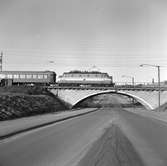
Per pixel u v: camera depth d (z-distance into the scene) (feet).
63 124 71.20
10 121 79.46
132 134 48.34
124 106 318.65
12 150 31.91
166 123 76.69
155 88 247.09
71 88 254.06
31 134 48.11
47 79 241.96
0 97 116.78
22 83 245.65
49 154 29.58
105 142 38.40
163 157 28.19
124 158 27.53
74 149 32.68
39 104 164.96
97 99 490.90
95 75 260.42
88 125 67.97
